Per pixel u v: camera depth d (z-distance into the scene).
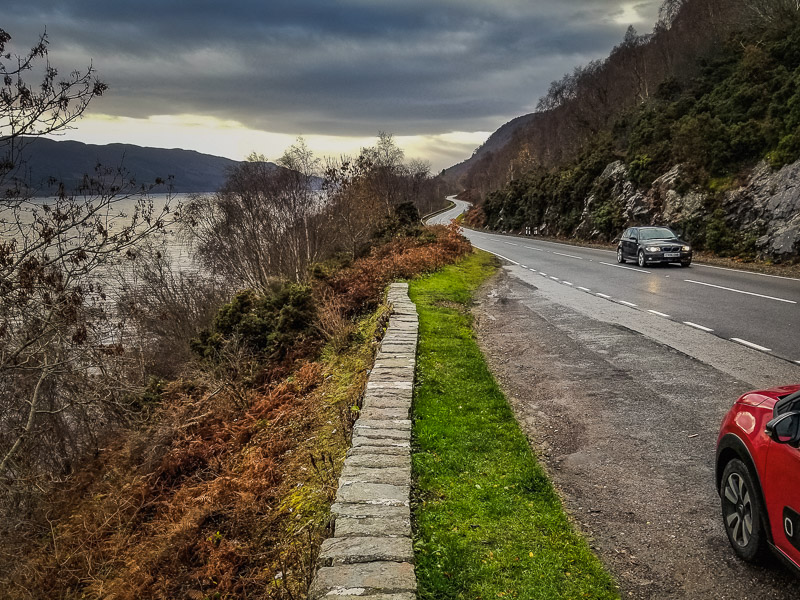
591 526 4.75
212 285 30.03
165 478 10.12
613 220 40.75
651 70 65.25
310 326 15.05
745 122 30.97
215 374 14.15
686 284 18.00
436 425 6.74
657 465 5.78
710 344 10.33
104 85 9.38
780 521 3.69
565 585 3.91
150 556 7.15
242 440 10.25
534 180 72.62
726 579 3.99
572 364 9.71
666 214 32.81
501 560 4.18
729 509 4.33
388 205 38.56
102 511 9.33
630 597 3.88
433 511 4.83
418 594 3.67
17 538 9.42
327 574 3.77
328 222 31.56
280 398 11.13
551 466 5.93
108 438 13.05
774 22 36.47
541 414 7.44
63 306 10.01
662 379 8.54
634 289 17.77
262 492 7.32
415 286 18.67
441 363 9.40
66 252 9.79
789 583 3.89
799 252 22.20
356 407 8.06
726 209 28.02
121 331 18.73
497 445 6.24
